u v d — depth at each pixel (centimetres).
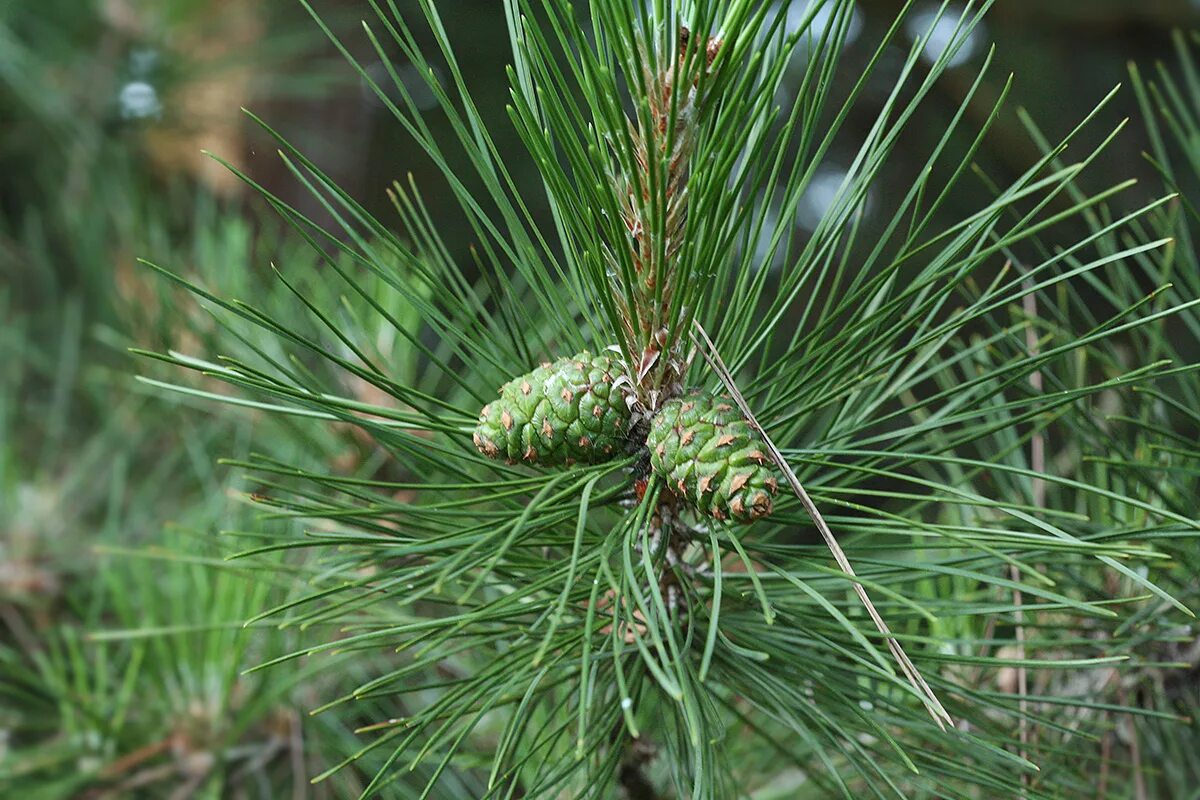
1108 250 68
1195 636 68
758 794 76
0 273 140
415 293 63
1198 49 187
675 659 54
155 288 104
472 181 194
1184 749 71
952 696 66
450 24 195
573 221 59
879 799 59
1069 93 187
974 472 67
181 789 82
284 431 87
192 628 70
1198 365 57
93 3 145
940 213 185
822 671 62
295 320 88
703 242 58
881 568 65
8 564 101
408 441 61
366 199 198
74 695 83
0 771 82
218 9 152
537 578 63
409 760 76
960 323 58
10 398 120
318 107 171
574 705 67
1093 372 78
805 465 64
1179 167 179
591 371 60
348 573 68
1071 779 69
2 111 146
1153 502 69
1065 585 69
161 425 110
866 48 198
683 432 58
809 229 190
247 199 145
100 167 141
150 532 103
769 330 62
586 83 57
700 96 56
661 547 60
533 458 60
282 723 84
